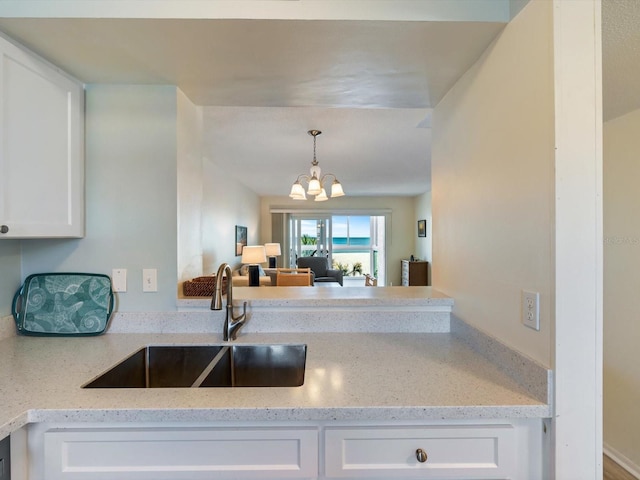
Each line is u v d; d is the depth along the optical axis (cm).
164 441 92
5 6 106
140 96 152
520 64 102
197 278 166
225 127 300
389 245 834
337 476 92
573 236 89
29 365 117
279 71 139
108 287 152
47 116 130
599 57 89
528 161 99
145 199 152
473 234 133
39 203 127
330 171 504
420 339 146
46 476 90
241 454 92
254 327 156
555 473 90
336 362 120
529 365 97
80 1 107
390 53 125
